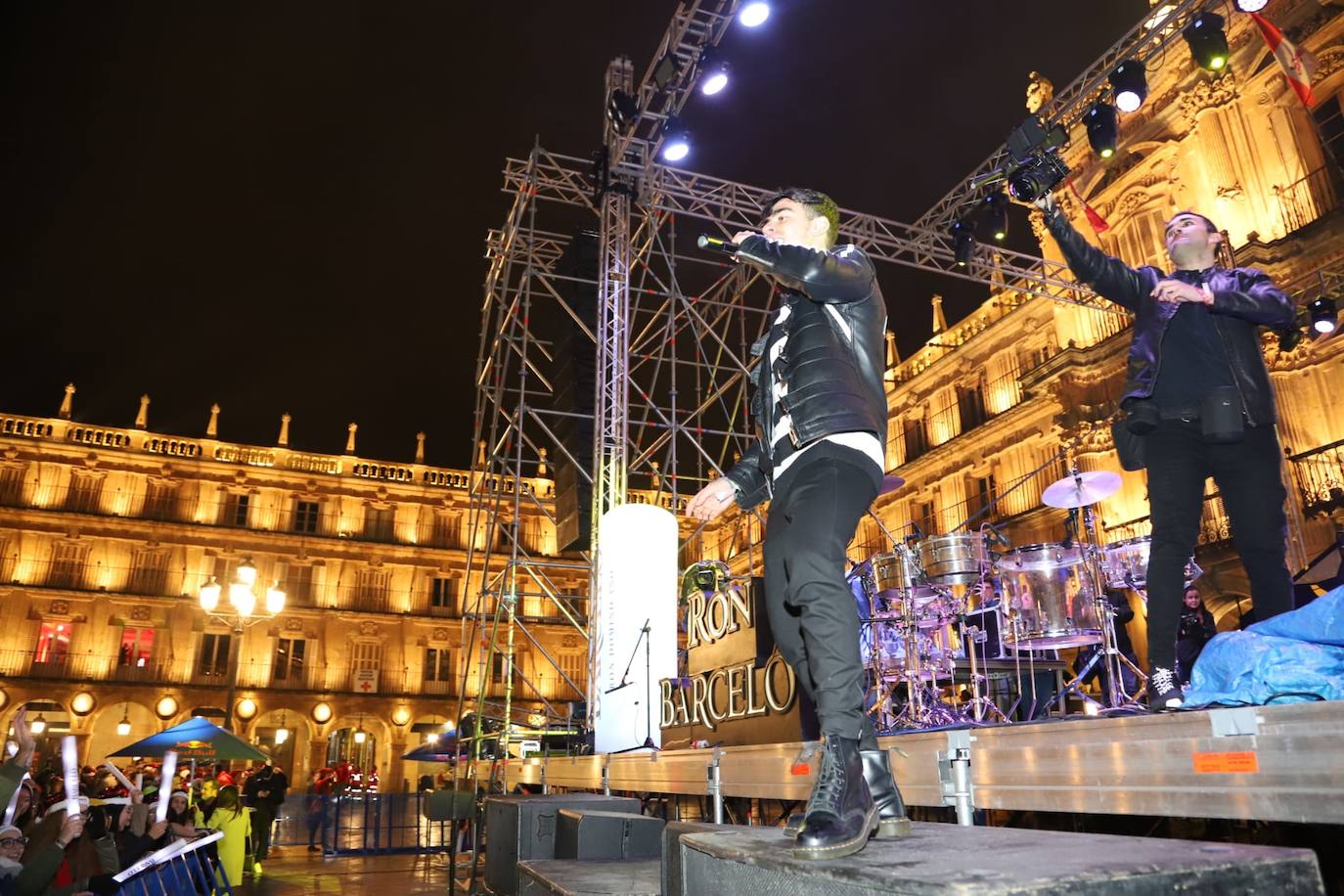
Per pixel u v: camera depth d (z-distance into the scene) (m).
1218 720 2.07
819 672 1.97
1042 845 1.50
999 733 2.79
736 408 13.59
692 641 7.05
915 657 6.88
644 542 9.71
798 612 2.31
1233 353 3.26
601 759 6.93
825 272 2.24
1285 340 5.62
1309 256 15.25
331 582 39.94
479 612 12.80
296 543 39.69
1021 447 22.80
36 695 35.44
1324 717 1.85
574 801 5.27
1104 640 5.80
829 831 1.63
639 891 2.63
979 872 1.24
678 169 12.40
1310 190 15.67
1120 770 2.33
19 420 37.97
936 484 25.55
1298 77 12.30
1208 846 1.36
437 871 14.22
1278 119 16.33
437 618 40.44
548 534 42.12
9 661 35.31
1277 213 16.11
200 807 13.62
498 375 13.75
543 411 13.02
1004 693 7.97
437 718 39.56
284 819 18.97
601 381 11.60
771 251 2.28
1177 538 3.21
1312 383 15.25
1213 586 15.72
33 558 36.62
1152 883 1.20
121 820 7.15
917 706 6.84
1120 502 18.45
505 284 13.77
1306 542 14.48
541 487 42.47
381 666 39.59
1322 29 15.60
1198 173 17.52
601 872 3.10
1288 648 2.34
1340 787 1.80
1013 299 24.05
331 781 21.42
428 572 41.31
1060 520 20.72
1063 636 5.83
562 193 13.44
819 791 1.75
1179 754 2.17
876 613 7.37
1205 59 8.46
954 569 6.73
